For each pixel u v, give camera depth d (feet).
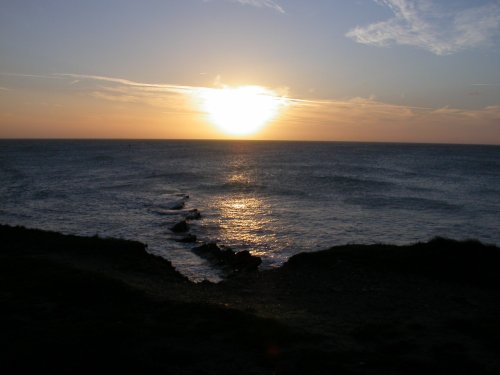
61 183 216.54
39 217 131.64
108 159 423.23
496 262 62.34
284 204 158.10
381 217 134.72
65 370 28.25
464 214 140.36
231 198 173.37
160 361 30.37
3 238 79.10
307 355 31.30
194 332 35.70
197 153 575.79
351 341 35.81
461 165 370.53
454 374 28.89
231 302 50.34
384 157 503.20
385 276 61.11
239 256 83.51
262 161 414.41
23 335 33.81
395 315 45.19
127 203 157.48
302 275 63.10
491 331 37.68
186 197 173.88
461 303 49.62
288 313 45.73
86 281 49.60
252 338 34.47
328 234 112.27
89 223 123.75
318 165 357.20
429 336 37.14
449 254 65.05
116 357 30.07
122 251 75.00
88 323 36.83
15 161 382.42
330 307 48.78
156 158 451.94
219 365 30.17
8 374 27.61
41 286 47.93
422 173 287.07
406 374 29.07
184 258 88.84
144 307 42.86
